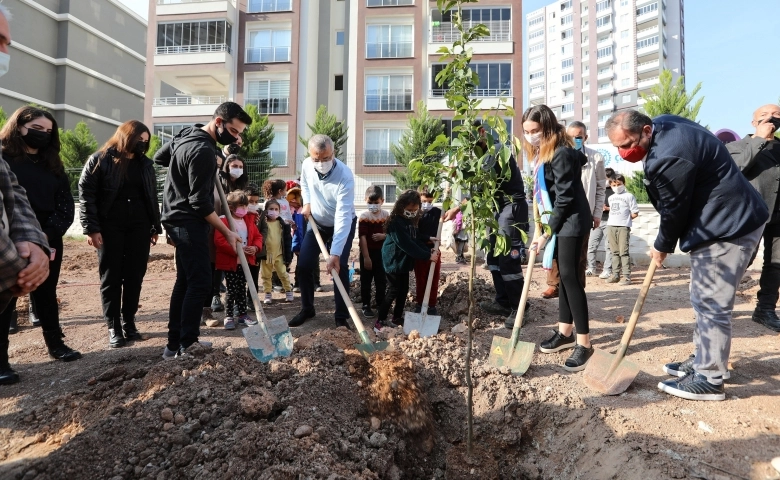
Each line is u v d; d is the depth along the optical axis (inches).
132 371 134.0
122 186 164.2
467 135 106.2
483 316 192.4
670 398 121.6
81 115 1285.7
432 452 118.6
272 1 955.3
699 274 119.1
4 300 79.0
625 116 118.0
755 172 175.0
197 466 95.0
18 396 129.0
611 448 105.6
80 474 95.6
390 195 894.4
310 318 198.2
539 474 110.8
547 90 3356.3
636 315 126.4
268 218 234.2
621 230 267.3
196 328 141.9
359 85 927.7
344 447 103.1
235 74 960.3
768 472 93.0
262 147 798.5
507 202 177.3
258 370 129.6
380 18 932.0
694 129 116.3
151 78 959.0
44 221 149.4
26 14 1153.4
